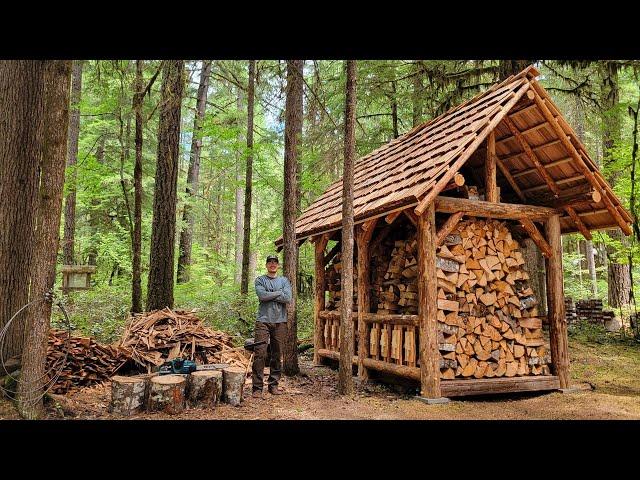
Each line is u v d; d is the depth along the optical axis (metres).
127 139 12.70
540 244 8.31
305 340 12.93
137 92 9.55
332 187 12.55
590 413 6.39
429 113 15.08
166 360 7.27
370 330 8.88
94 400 6.16
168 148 10.62
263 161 15.71
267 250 19.55
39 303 5.19
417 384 7.73
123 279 17.05
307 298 17.14
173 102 10.40
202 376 6.06
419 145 9.31
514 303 8.07
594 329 13.27
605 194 8.02
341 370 7.18
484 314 7.84
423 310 7.09
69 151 16.06
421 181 7.23
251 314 12.36
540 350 8.20
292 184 8.70
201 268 18.36
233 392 6.25
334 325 10.11
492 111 7.44
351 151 7.39
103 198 17.41
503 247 8.23
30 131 6.61
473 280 7.76
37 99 6.71
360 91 14.12
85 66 16.12
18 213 6.47
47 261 5.20
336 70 15.37
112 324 10.22
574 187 8.10
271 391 6.97
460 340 7.50
